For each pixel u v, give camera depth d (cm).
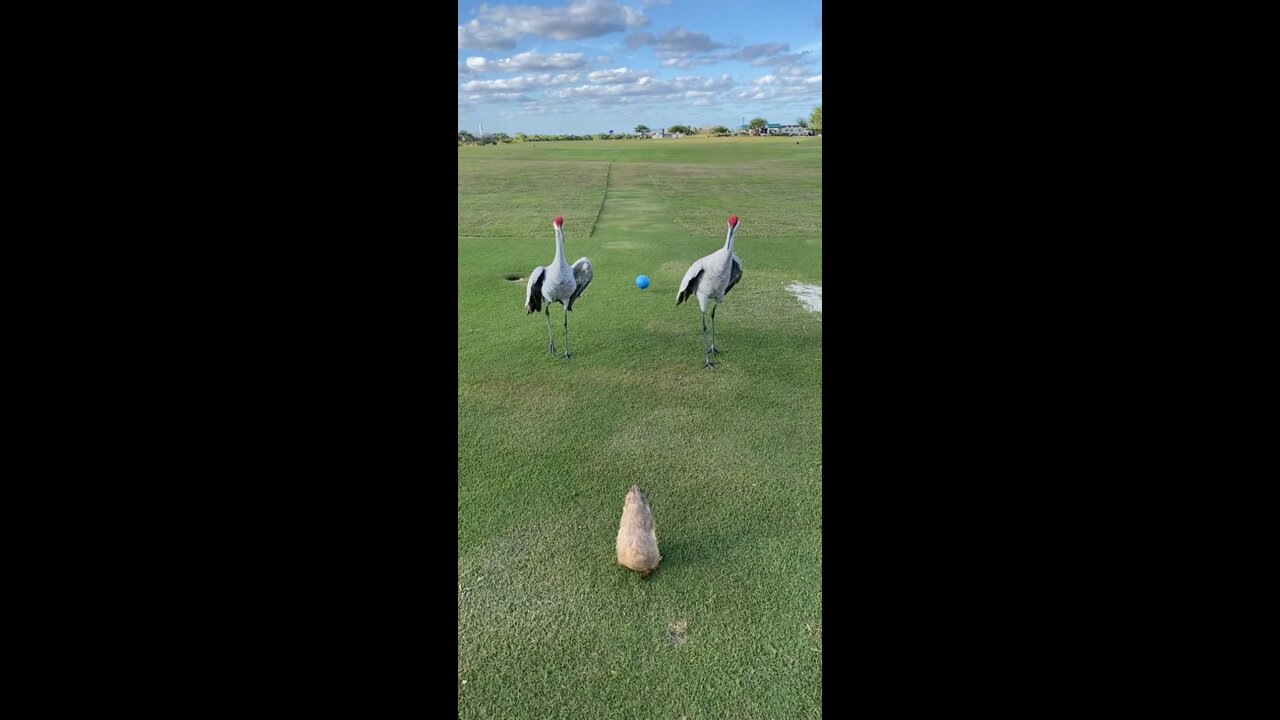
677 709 307
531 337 819
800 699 311
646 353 765
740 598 375
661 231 1563
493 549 418
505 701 312
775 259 1257
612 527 441
